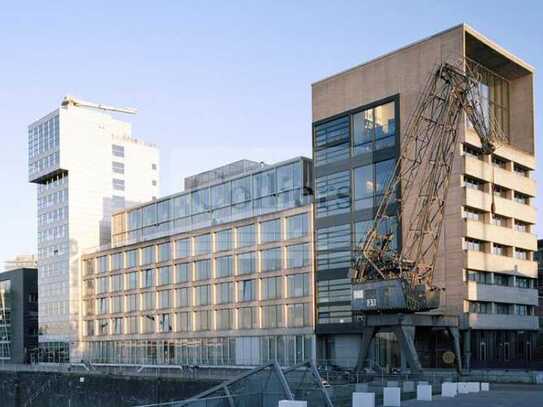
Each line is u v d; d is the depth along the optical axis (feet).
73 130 377.71
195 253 291.58
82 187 376.48
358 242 232.73
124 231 350.23
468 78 210.18
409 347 183.62
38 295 396.78
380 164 233.14
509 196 242.17
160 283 310.04
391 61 234.99
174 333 297.74
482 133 214.07
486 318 219.41
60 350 369.30
